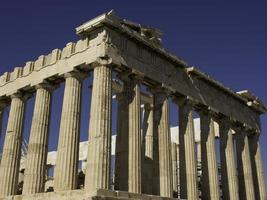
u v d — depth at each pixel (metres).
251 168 42.50
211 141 36.69
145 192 35.78
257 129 45.59
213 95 39.00
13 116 34.47
